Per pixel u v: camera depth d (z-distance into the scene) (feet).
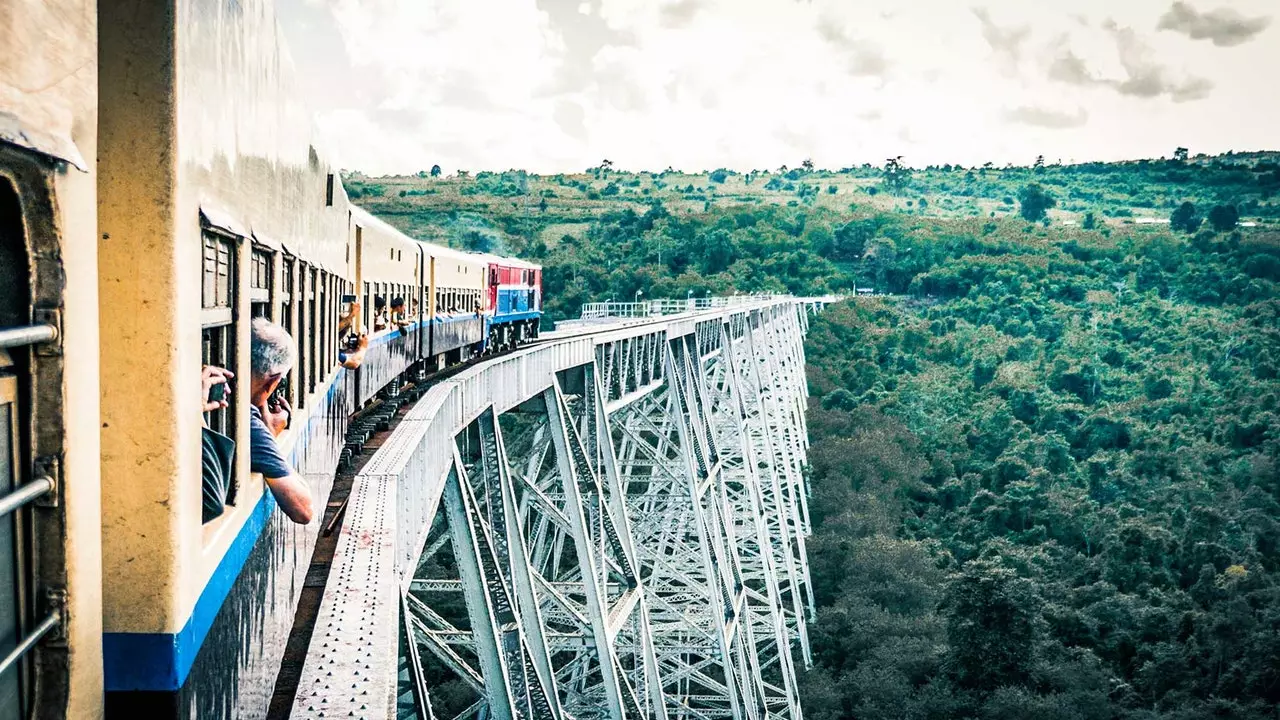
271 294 21.80
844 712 138.10
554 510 63.41
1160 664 155.12
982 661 140.87
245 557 17.40
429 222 559.38
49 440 9.74
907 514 223.71
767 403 201.26
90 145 10.39
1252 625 159.12
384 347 63.77
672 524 110.22
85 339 10.31
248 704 17.81
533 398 70.85
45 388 9.68
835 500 211.20
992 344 349.61
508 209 592.60
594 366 79.92
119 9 11.82
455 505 45.50
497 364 54.34
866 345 339.77
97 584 10.68
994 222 550.77
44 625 9.70
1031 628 144.97
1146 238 499.92
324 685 15.67
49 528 9.79
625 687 67.72
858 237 507.71
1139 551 195.72
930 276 453.58
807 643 149.18
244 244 17.13
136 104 11.95
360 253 58.85
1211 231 490.49
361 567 21.70
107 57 11.85
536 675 49.44
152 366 12.21
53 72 9.40
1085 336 362.74
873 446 233.35
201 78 13.43
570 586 71.82
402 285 75.92
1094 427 274.57
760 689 115.03
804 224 530.68
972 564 149.69
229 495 16.47
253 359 19.52
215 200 14.57
